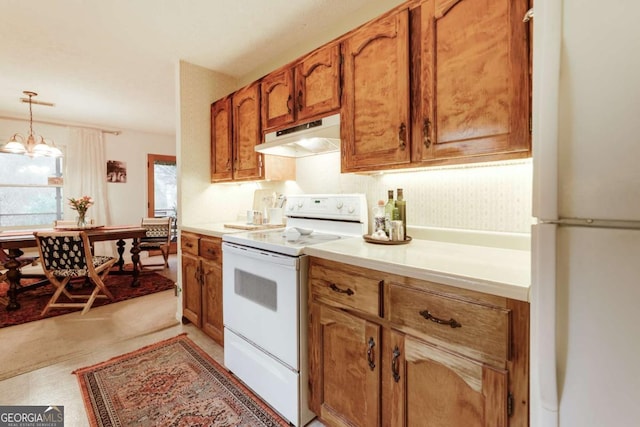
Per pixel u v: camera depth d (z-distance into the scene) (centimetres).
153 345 220
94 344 221
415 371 105
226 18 198
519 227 136
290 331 142
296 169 242
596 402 62
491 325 87
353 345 123
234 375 182
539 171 66
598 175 58
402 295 107
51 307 279
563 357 65
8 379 178
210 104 272
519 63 107
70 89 324
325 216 193
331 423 134
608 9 56
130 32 213
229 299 183
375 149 150
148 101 364
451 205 157
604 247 59
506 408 85
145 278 400
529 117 105
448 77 125
